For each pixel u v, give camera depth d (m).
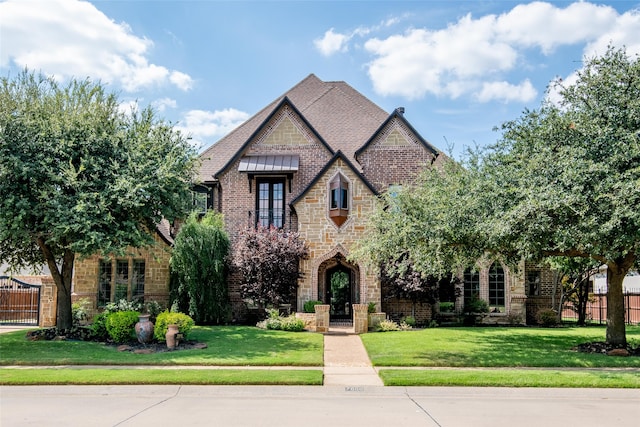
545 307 27.69
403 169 28.11
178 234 24.91
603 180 14.07
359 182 25.50
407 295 24.56
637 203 13.34
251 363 15.12
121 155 19.25
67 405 10.54
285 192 28.00
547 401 11.12
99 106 20.11
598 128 15.33
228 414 9.75
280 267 23.69
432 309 26.34
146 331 18.09
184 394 11.62
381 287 25.45
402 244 17.98
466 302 26.67
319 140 28.36
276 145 28.62
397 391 11.95
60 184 18.47
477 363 15.14
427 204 17.98
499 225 14.77
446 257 17.78
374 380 13.20
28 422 9.10
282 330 22.89
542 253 16.73
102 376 12.86
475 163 18.11
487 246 17.31
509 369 14.39
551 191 14.37
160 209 19.53
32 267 23.59
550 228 14.69
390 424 9.05
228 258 25.50
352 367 15.05
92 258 25.53
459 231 16.48
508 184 16.27
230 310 25.64
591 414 9.90
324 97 33.34
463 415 9.77
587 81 16.53
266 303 24.58
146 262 25.78
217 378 12.69
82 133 18.94
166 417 9.49
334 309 26.83
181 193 20.14
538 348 17.81
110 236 18.00
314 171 28.19
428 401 11.09
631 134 14.46
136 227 19.06
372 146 28.45
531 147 17.02
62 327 20.11
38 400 11.05
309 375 13.15
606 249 14.43
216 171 29.47
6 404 10.63
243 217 27.86
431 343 18.91
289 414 9.78
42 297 24.47
